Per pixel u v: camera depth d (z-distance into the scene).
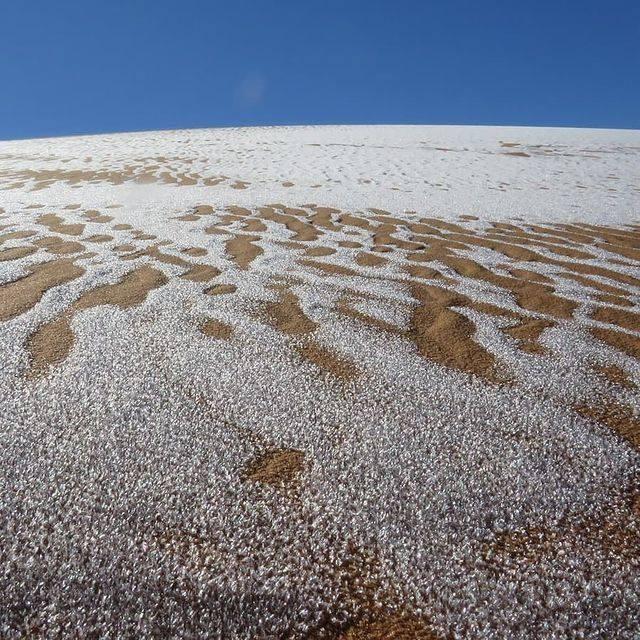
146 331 5.07
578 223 12.00
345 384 4.16
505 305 6.25
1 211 11.88
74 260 7.70
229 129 40.09
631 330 5.53
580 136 32.66
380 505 2.87
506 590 2.38
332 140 31.42
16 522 2.63
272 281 6.88
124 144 30.20
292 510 2.82
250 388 4.03
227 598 2.29
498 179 19.02
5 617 2.14
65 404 3.69
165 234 9.68
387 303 6.15
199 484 2.97
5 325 5.07
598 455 3.34
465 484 3.04
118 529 2.62
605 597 2.36
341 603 2.30
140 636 2.10
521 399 4.01
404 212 12.84
